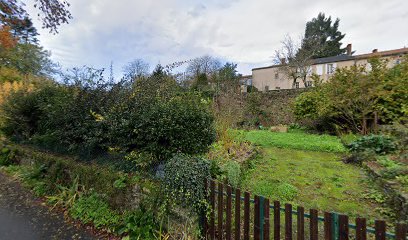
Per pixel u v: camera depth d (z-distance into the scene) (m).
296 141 8.61
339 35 34.00
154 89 4.88
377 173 4.43
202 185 2.96
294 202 3.81
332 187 4.46
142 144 4.02
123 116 4.33
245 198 2.53
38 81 11.14
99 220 3.53
